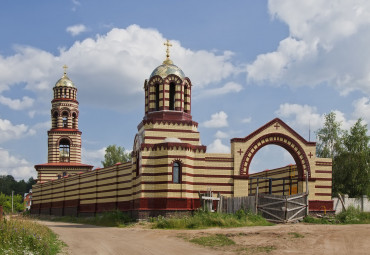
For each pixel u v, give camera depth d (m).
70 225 53.56
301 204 45.59
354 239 27.97
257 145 51.91
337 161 66.06
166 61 55.62
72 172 92.81
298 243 27.08
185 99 54.81
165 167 48.25
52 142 94.38
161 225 41.19
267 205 44.31
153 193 48.47
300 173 52.94
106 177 63.12
